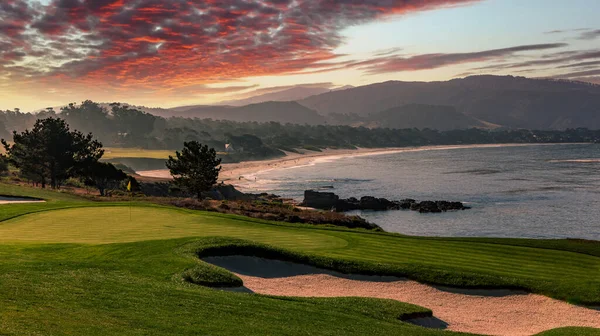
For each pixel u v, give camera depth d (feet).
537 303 64.39
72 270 56.90
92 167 255.70
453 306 63.72
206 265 64.64
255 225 108.58
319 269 73.26
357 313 54.44
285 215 176.76
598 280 69.31
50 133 267.18
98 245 74.69
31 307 39.91
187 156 223.92
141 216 116.78
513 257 84.69
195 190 228.22
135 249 72.02
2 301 40.60
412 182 469.98
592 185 424.46
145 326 38.91
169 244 74.54
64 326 36.35
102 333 35.99
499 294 66.90
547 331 53.01
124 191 260.21
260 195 375.86
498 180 475.72
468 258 82.58
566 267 78.48
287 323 45.47
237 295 53.72
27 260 63.57
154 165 649.20
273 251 75.15
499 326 58.13
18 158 289.12
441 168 631.56
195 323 41.24
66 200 174.91
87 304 42.80
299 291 65.82
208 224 107.34
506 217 276.62
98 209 128.06
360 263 73.67
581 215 279.90
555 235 227.20
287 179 525.34
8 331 33.63
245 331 40.91
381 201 316.19
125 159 642.63
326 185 459.73
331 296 64.69
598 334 51.62
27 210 123.95
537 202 331.98
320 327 45.93
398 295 66.59
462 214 289.33
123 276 56.34
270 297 56.39
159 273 59.93
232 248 74.43
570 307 62.54
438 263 77.82
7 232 93.50
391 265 73.41
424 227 249.55
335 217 186.60
